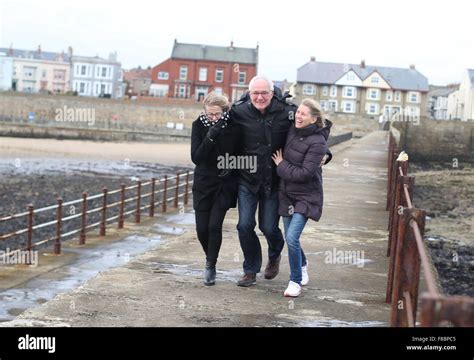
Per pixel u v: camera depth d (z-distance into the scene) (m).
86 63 106.88
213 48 94.69
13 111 75.25
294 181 6.82
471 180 49.28
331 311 6.73
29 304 8.95
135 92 115.50
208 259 7.41
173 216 18.08
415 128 68.00
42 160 50.56
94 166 48.28
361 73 96.88
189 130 76.88
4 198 30.20
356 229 11.66
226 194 7.17
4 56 108.69
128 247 13.46
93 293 7.01
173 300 6.88
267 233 7.33
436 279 7.95
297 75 95.75
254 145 6.95
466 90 93.25
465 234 24.06
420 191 41.72
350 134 56.56
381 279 8.25
